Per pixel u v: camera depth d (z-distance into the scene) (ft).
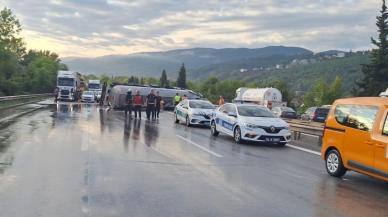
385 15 189.47
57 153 36.86
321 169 35.19
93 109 121.70
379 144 27.68
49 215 19.70
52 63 326.03
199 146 46.73
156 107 92.32
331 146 32.32
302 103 388.78
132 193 24.18
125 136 52.60
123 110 128.36
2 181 25.91
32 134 49.93
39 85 247.91
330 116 33.06
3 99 94.84
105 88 151.94
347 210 22.30
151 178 28.37
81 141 45.57
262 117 53.36
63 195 23.18
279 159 39.96
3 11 186.91
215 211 21.24
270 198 24.30
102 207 21.21
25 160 32.91
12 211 20.13
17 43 193.77
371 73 189.98
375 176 28.02
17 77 205.46
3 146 39.73
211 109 76.38
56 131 54.29
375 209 22.77
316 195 25.49
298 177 31.14
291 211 21.72
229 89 500.74
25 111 91.35
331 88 325.01
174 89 154.92
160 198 23.32
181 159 36.91
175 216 20.16
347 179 31.09
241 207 22.13
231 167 34.17
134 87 145.07
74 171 29.55
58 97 179.11
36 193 23.43
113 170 30.48
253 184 27.91
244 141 54.49
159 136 54.85
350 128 30.55
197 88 549.95
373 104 29.32
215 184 27.40
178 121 81.82
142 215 20.13
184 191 25.14
